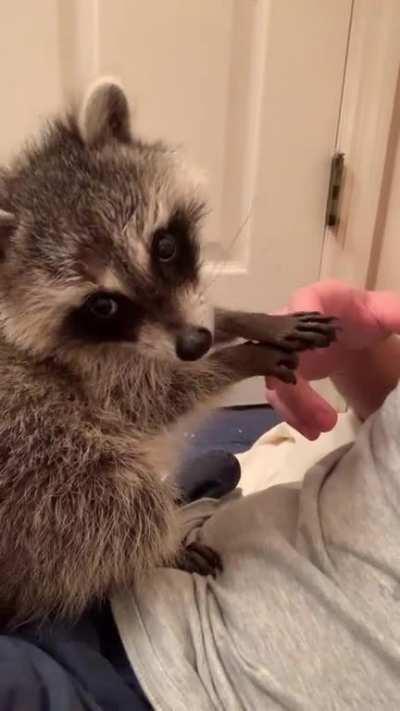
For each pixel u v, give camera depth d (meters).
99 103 0.42
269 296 0.86
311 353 0.46
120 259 0.39
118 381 0.41
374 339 0.46
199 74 0.75
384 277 0.82
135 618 0.34
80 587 0.38
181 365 0.42
